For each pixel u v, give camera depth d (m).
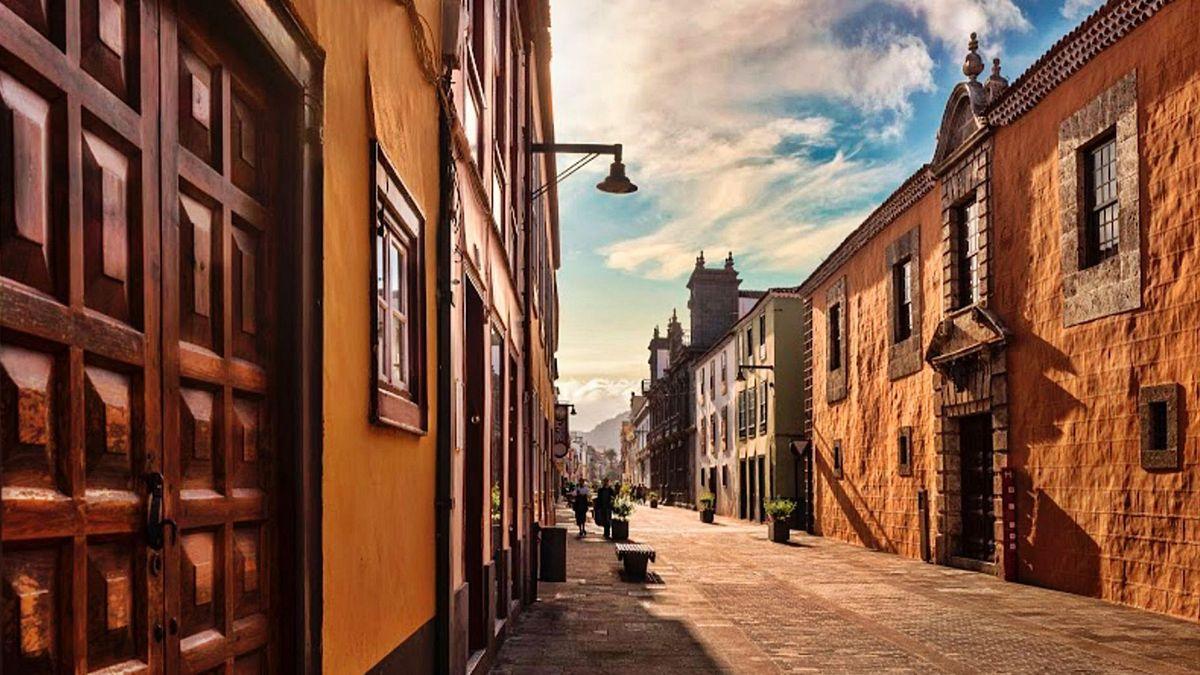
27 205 1.74
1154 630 10.73
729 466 46.28
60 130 1.85
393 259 4.59
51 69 1.80
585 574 17.02
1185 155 11.59
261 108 2.96
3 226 1.67
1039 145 15.24
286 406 2.99
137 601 2.11
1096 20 13.07
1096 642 9.99
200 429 2.45
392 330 4.50
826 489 28.22
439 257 5.68
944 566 18.72
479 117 8.12
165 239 2.27
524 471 12.86
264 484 2.88
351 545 3.56
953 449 19.02
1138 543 12.48
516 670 8.31
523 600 12.16
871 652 9.41
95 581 1.94
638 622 11.20
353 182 3.67
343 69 3.54
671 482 67.69
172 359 2.29
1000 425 16.34
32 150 1.76
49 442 1.80
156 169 2.24
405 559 4.62
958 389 18.28
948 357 18.44
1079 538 13.94
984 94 17.25
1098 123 13.45
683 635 10.27
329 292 3.31
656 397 75.06
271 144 3.01
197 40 2.50
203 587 2.44
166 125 2.30
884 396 23.12
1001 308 16.53
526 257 14.00
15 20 1.69
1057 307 14.61
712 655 9.14
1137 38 12.51
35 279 1.76
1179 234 11.69
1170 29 11.84
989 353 16.70
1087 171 14.09
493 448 9.36
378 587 4.01
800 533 30.25
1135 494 12.53
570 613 11.95
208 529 2.50
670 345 71.31
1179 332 11.68
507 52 11.30
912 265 21.28
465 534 8.00
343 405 3.47
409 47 4.78
